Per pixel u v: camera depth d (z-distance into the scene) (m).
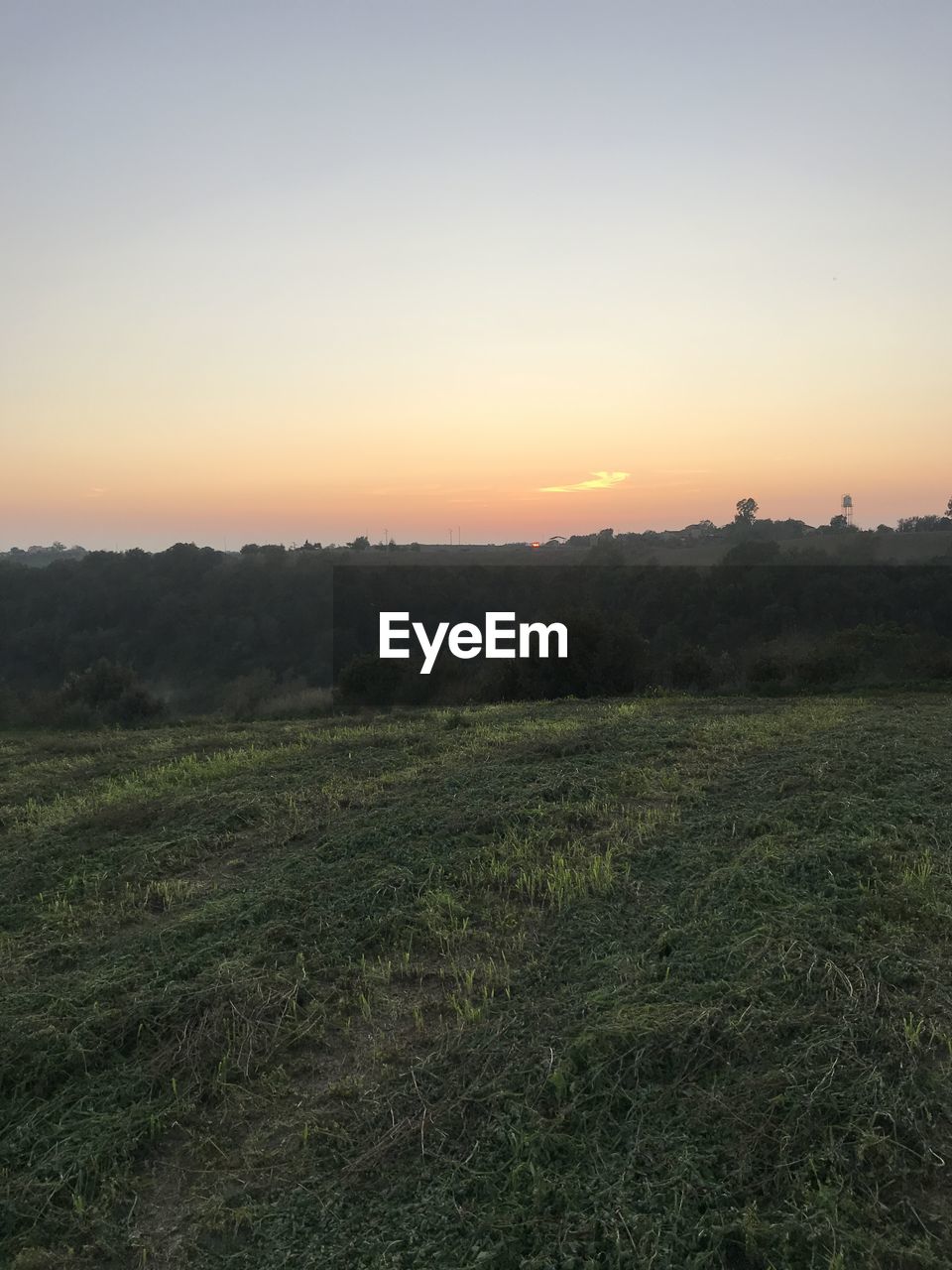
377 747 9.52
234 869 5.69
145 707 21.53
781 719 10.41
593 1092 3.03
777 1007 3.41
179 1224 2.62
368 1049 3.48
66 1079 3.37
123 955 4.35
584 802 6.62
